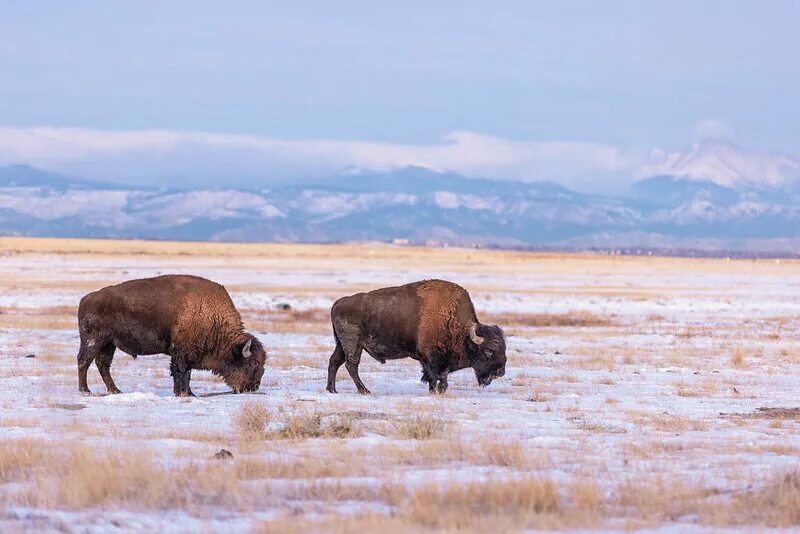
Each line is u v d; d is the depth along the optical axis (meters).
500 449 42.72
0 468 38.19
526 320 163.25
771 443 47.84
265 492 35.00
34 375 76.88
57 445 42.72
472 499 33.88
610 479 38.22
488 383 71.44
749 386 76.75
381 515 31.59
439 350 70.75
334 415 54.31
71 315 157.62
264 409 52.91
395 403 62.59
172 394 67.50
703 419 57.09
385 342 71.56
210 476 36.25
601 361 96.44
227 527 30.41
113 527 30.34
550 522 30.92
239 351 67.50
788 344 121.50
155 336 66.00
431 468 40.72
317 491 34.97
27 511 31.97
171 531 29.95
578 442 47.31
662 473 39.56
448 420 53.62
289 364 89.69
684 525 31.44
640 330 143.62
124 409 57.78
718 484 37.28
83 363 66.12
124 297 65.81
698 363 95.31
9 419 51.59
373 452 43.34
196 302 66.38
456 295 71.25
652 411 60.62
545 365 92.62
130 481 35.38
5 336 113.88
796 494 34.09
